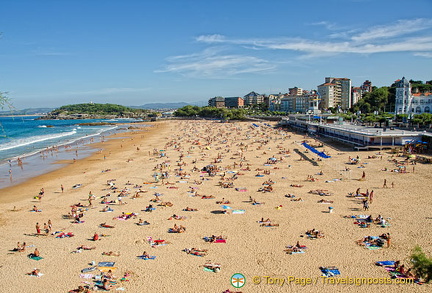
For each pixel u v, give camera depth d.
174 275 29.47
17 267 31.67
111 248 35.09
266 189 54.34
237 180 61.91
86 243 36.50
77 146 122.19
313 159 79.06
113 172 72.94
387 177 59.22
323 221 40.62
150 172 71.31
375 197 48.81
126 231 39.44
